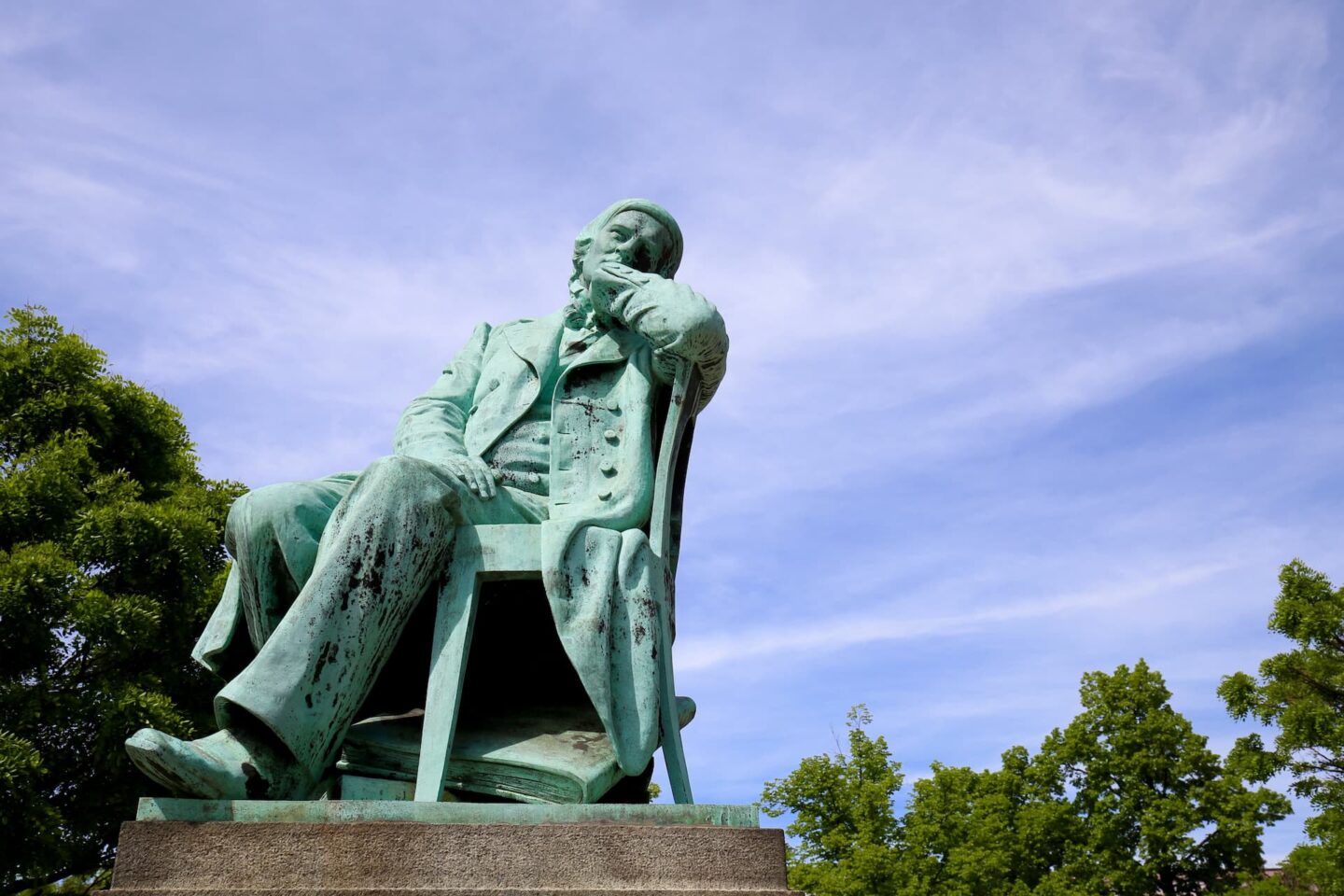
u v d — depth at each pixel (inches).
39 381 419.5
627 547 132.7
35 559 337.7
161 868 98.5
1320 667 592.7
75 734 355.9
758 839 107.0
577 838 103.8
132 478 443.5
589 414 149.3
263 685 110.9
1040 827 716.7
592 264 155.1
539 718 132.9
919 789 742.5
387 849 100.9
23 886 370.0
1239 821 701.9
